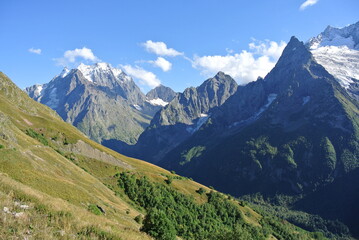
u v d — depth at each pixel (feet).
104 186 349.20
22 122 426.92
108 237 75.41
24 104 558.97
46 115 597.11
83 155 448.24
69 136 467.93
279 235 554.05
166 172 610.65
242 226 489.26
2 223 61.72
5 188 92.48
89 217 95.91
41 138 409.69
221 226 440.86
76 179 284.41
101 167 443.73
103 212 198.59
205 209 458.91
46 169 237.66
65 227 70.79
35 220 69.56
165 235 127.54
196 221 401.08
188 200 447.01
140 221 250.57
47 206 85.56
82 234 71.05
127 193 394.52
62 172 272.92
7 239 55.11
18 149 228.22
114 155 530.27
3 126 265.75
